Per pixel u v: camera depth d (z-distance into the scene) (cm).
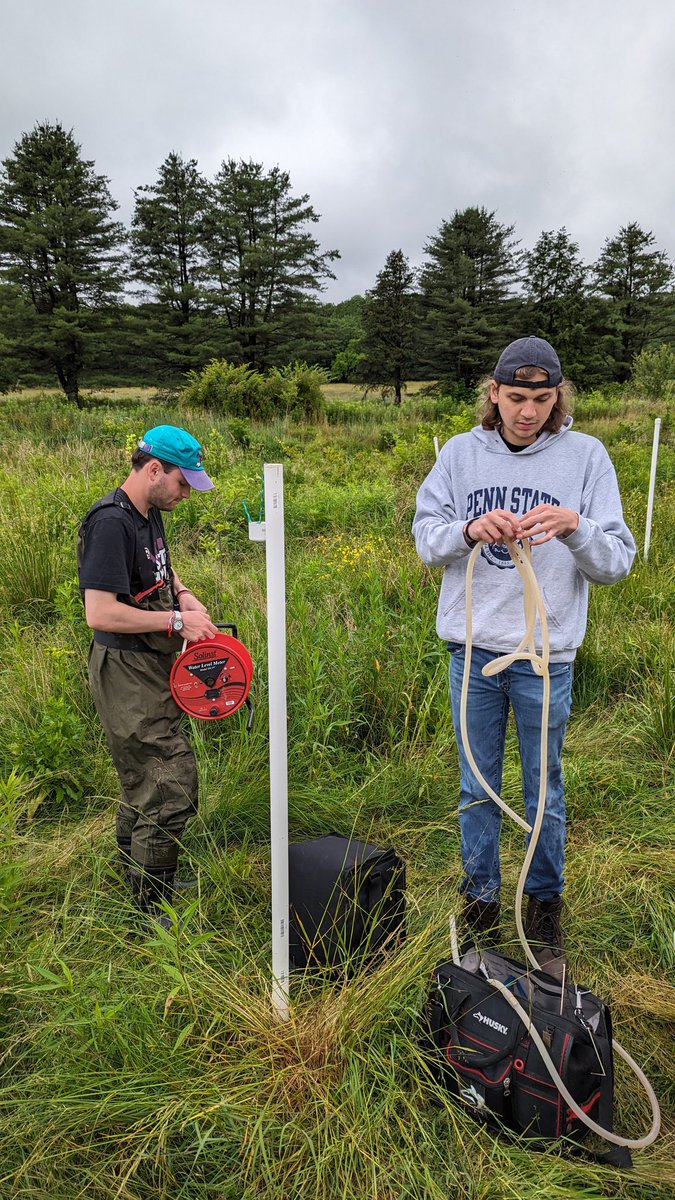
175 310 4256
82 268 3916
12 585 505
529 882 242
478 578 224
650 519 582
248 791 312
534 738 225
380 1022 200
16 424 1530
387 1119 185
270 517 190
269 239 4331
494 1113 184
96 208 3950
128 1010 199
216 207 4416
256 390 2045
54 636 443
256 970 220
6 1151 173
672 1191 173
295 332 4409
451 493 231
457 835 307
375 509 762
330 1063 192
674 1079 205
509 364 204
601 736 377
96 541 231
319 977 223
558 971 233
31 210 3909
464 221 4597
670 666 405
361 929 229
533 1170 174
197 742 343
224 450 1073
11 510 621
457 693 237
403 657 404
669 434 1557
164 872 254
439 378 4544
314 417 2134
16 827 302
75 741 335
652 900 267
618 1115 195
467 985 196
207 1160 176
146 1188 172
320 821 312
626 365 4997
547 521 187
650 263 5309
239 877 268
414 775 337
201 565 577
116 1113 177
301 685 381
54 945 226
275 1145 179
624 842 300
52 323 3709
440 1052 194
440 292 4516
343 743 372
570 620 220
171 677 241
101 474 786
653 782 343
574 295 4816
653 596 507
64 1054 189
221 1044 197
